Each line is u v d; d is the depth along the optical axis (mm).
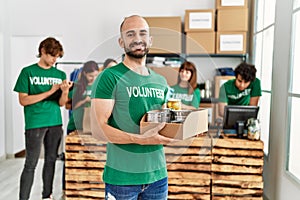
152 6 5074
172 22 4520
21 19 5309
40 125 3062
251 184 3051
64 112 4984
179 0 5023
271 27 3594
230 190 3076
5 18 5320
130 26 1354
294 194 2557
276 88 3193
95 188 3113
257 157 3029
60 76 3215
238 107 3084
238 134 3119
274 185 3195
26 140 3080
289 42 2762
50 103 3123
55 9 5242
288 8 2807
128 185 1544
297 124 2605
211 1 4980
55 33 5254
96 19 5180
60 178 4328
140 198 1664
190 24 4469
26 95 2996
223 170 3059
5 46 5359
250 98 3479
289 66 2740
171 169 3074
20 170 4742
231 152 3043
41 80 3055
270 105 3420
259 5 4309
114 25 5152
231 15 4414
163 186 1641
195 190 3082
